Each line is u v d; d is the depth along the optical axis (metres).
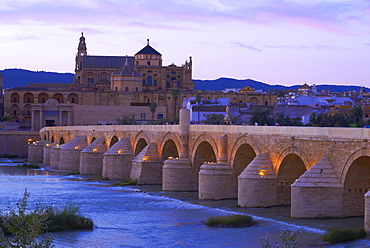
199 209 76.69
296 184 63.50
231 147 83.94
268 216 67.50
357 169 60.56
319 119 192.62
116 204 83.56
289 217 65.38
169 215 73.31
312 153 65.50
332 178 62.34
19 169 153.50
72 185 109.81
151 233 62.28
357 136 58.66
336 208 62.06
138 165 109.25
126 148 122.00
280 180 73.44
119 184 108.56
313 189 62.53
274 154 73.06
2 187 106.31
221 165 84.25
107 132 137.62
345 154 60.50
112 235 61.41
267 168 73.56
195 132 95.75
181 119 98.69
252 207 73.50
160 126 109.12
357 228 56.94
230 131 84.25
